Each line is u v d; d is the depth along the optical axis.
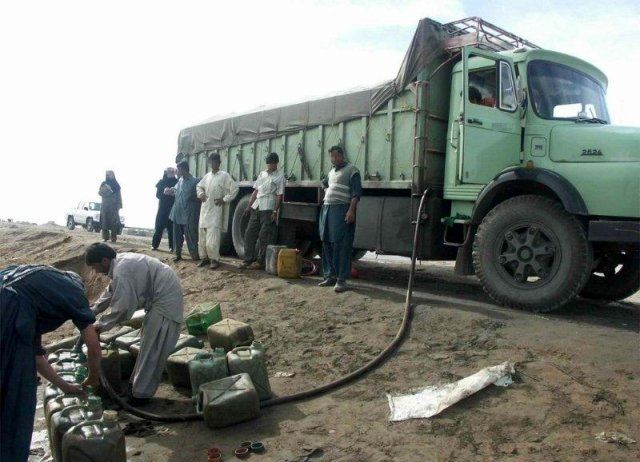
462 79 6.33
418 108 7.03
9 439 3.01
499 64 6.37
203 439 4.02
